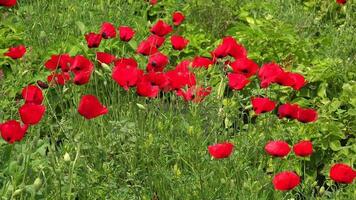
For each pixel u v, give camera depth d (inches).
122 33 123.2
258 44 149.5
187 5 170.1
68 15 159.8
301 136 121.3
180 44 124.5
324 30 180.1
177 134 114.5
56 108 127.4
